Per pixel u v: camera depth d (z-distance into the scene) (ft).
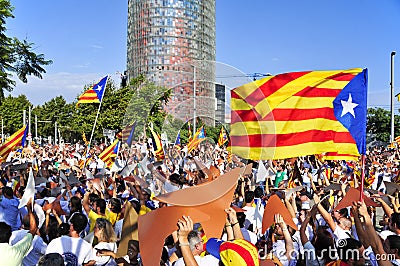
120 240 15.70
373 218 24.61
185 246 9.75
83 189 29.19
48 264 13.16
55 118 253.85
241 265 9.14
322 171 36.96
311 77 19.17
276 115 18.88
